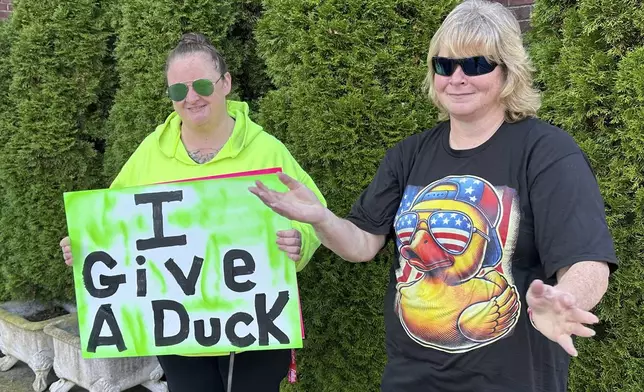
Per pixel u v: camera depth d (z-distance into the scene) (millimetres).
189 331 1743
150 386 3117
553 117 1980
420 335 1391
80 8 3264
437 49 1422
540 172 1277
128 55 2926
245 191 1696
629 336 1792
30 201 3379
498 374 1292
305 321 2518
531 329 1287
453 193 1365
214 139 1920
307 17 2264
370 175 2256
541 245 1251
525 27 2832
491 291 1295
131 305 1760
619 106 1775
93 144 3488
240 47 2980
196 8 2754
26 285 3654
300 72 2311
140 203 1740
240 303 1723
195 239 1730
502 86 1366
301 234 1761
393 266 1535
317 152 2285
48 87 3246
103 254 1761
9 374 3471
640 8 1719
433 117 2219
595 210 1211
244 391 1884
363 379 2451
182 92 1777
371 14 2205
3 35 3621
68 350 2980
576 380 1920
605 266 1162
